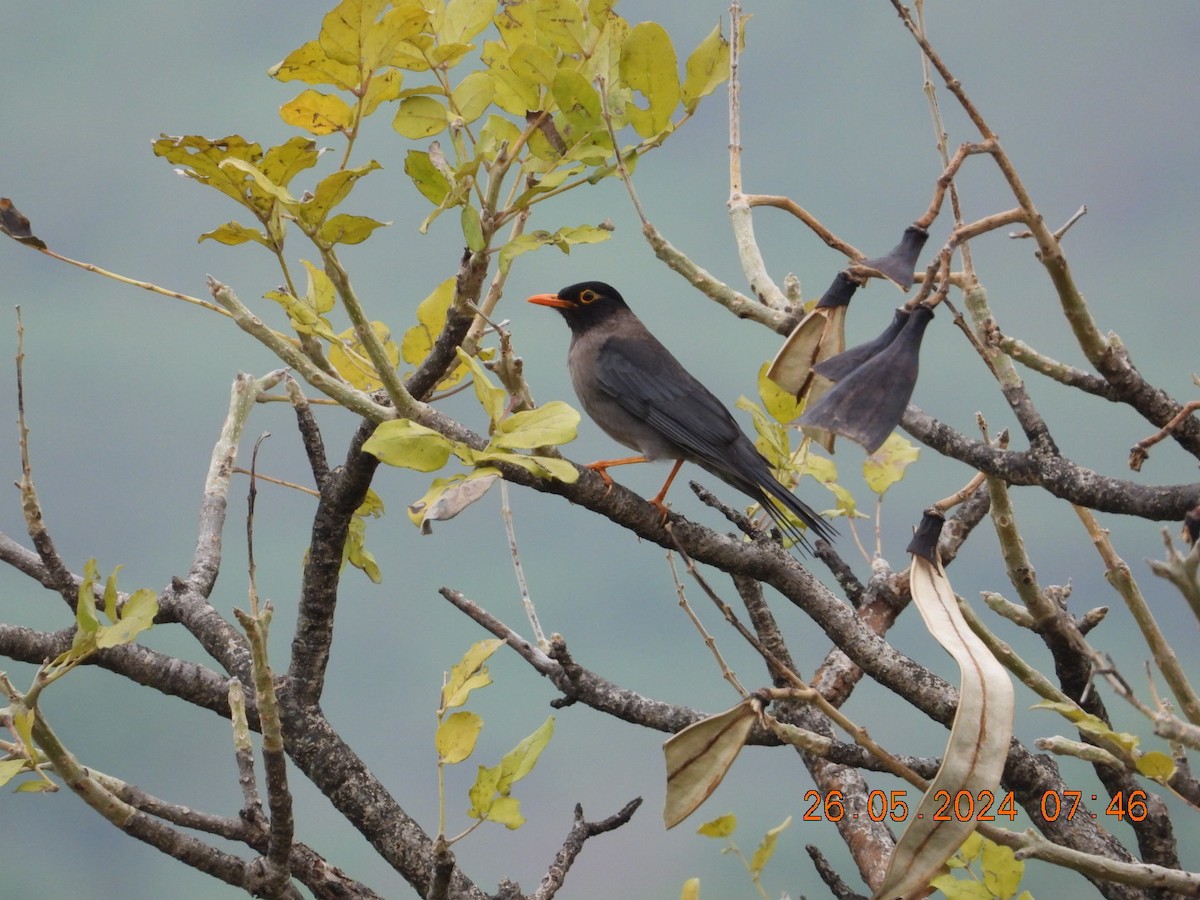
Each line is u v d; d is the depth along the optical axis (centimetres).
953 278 802
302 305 836
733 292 914
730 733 683
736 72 940
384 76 829
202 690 949
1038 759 896
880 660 900
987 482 820
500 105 894
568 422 748
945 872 680
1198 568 556
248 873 765
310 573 930
